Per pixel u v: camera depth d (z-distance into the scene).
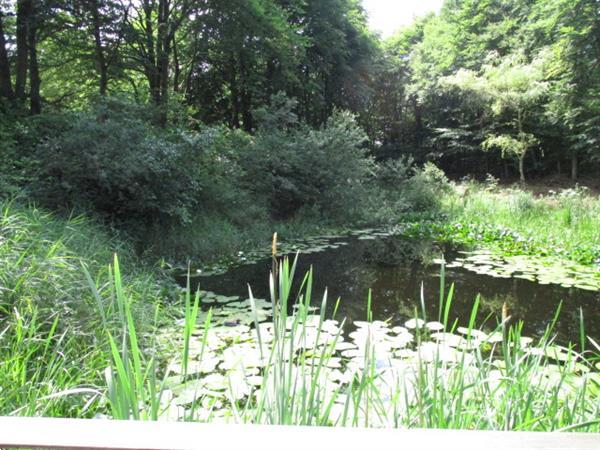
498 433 0.54
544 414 1.48
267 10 13.38
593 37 11.90
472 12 21.25
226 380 2.54
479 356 1.56
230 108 17.72
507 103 15.43
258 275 5.72
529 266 6.24
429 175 14.98
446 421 1.37
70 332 2.36
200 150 6.70
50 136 6.42
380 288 5.24
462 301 4.63
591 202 9.84
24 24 8.88
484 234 8.70
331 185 10.67
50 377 2.02
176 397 2.29
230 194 8.26
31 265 2.53
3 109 7.71
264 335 3.36
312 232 9.53
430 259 6.96
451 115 20.98
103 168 5.42
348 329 3.61
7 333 2.16
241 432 0.54
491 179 15.73
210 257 6.50
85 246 4.08
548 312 4.22
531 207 10.38
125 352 1.07
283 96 10.75
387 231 10.00
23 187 5.22
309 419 1.26
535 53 16.66
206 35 13.16
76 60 11.91
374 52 21.72
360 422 1.76
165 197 6.04
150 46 11.44
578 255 6.54
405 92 22.67
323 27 18.31
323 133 11.05
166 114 9.15
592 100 13.35
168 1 11.75
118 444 0.51
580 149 16.59
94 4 9.66
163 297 4.13
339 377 2.50
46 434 0.52
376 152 23.11
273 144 9.95
